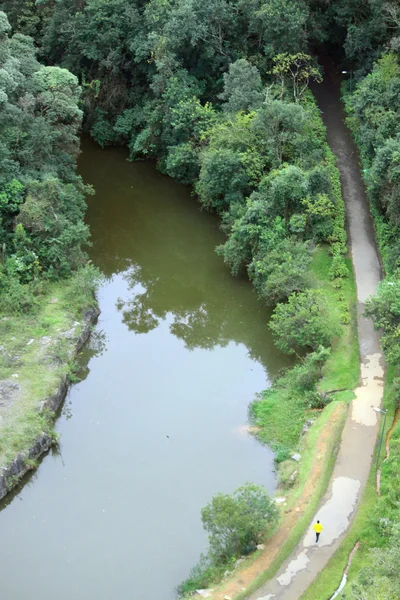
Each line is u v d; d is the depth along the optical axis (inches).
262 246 1846.7
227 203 2140.7
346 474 1291.8
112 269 2073.1
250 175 2039.9
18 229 1780.3
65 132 2096.5
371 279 1772.9
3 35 2057.1
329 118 2385.6
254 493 1198.3
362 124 2121.1
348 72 2485.2
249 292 1910.7
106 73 2613.2
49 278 1817.2
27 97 1979.6
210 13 2315.5
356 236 1915.6
